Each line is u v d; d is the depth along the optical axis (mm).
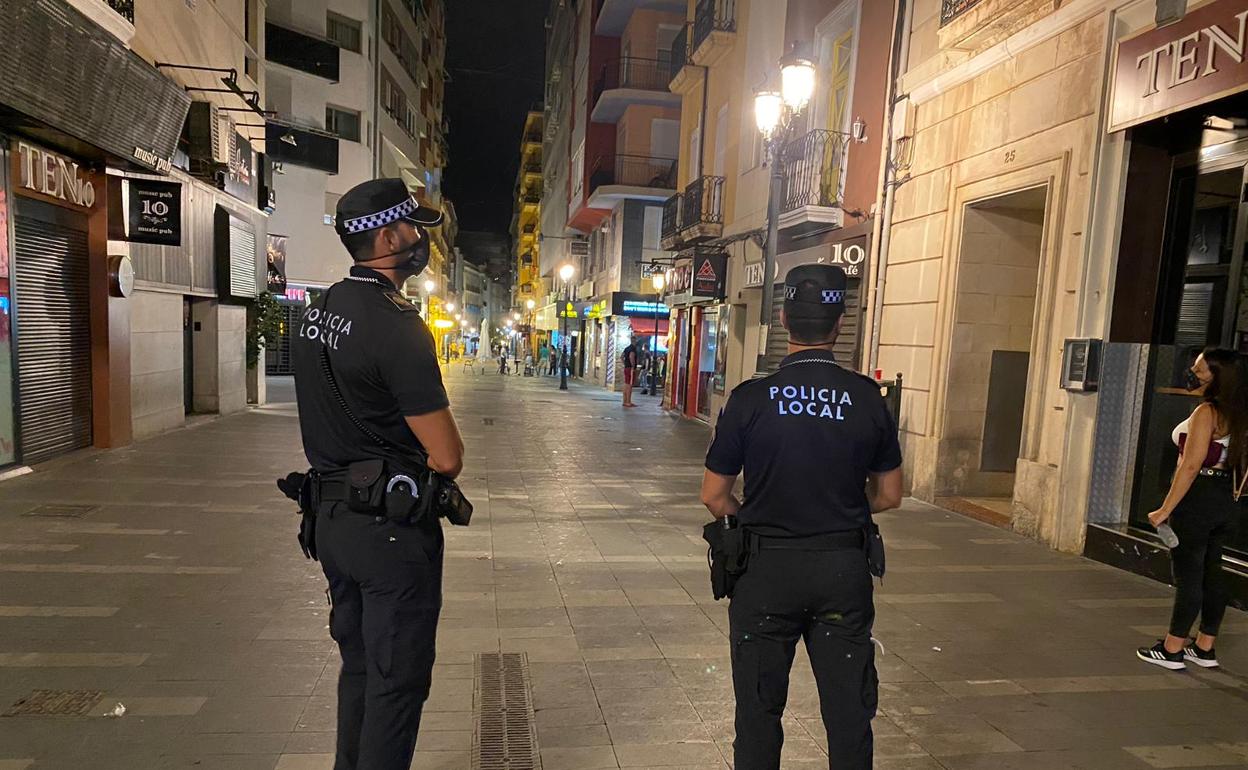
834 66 11219
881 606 4895
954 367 8070
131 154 8891
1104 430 6227
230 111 13289
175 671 3523
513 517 6984
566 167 36406
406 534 2184
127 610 4242
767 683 2271
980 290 8023
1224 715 3527
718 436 2371
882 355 9266
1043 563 6020
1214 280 5777
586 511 7359
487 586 4980
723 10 15359
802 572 2199
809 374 2320
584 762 2920
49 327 8359
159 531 5828
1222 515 3920
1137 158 6129
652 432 14469
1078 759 3094
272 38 24250
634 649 4023
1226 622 4750
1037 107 6910
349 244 2293
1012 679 3848
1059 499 6449
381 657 2170
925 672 3898
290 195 25031
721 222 15656
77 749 2846
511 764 2889
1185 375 5930
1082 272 6328
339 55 26281
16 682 3371
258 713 3160
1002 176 7316
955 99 8047
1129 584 5523
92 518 6141
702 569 5527
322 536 2219
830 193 10641
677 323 19484
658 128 24594
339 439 2205
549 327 47375
